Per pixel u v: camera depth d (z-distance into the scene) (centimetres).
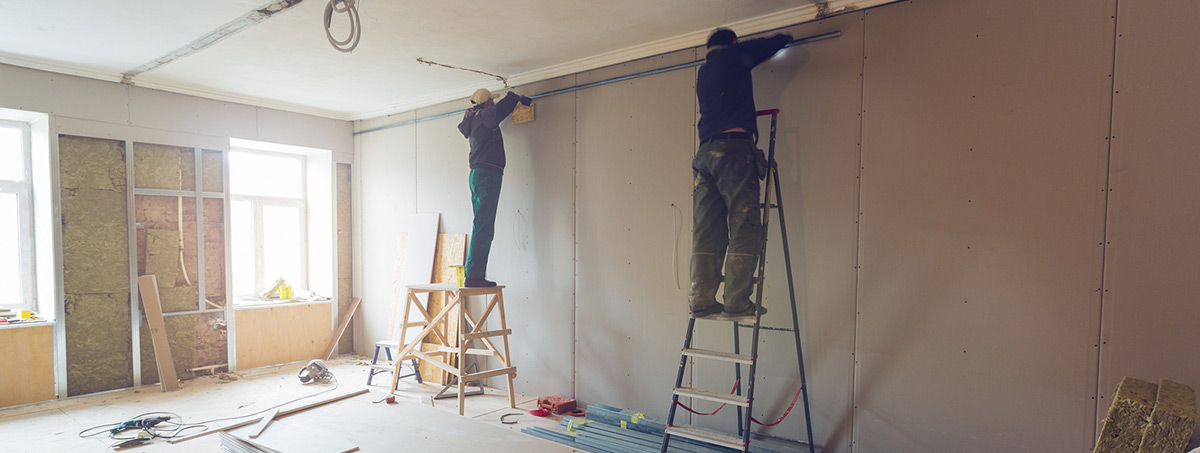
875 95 317
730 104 304
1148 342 253
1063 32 270
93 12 345
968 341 294
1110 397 262
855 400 325
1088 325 266
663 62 396
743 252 298
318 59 439
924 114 304
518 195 483
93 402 458
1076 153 267
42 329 454
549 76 459
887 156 314
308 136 601
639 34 383
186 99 521
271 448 267
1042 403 276
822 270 335
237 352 562
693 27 370
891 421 315
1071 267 269
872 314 320
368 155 619
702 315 312
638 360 411
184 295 530
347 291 638
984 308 289
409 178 577
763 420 357
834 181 330
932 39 301
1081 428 268
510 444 274
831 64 330
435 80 498
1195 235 243
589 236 437
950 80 297
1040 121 275
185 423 411
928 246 303
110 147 484
